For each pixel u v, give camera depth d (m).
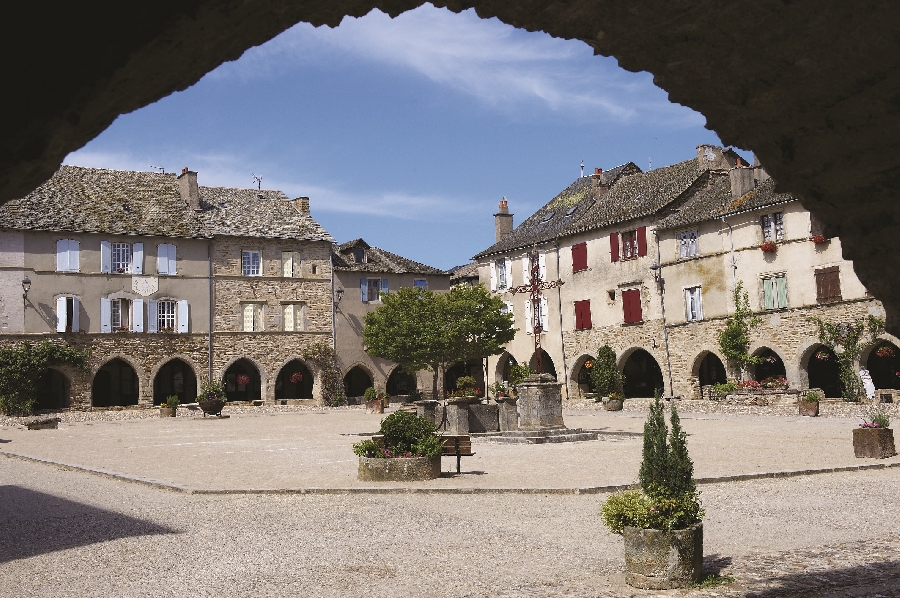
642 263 37.00
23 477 15.14
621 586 6.76
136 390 43.25
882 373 32.62
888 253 5.74
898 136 5.15
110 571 7.68
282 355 43.00
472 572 7.32
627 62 5.43
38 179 4.17
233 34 4.02
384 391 45.84
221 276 41.94
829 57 4.88
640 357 42.50
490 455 17.12
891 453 14.77
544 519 9.77
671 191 37.50
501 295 45.38
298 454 18.09
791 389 28.92
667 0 4.67
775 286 31.22
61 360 37.09
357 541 8.74
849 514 9.76
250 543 8.77
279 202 46.62
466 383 23.03
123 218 40.09
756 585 6.65
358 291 45.97
